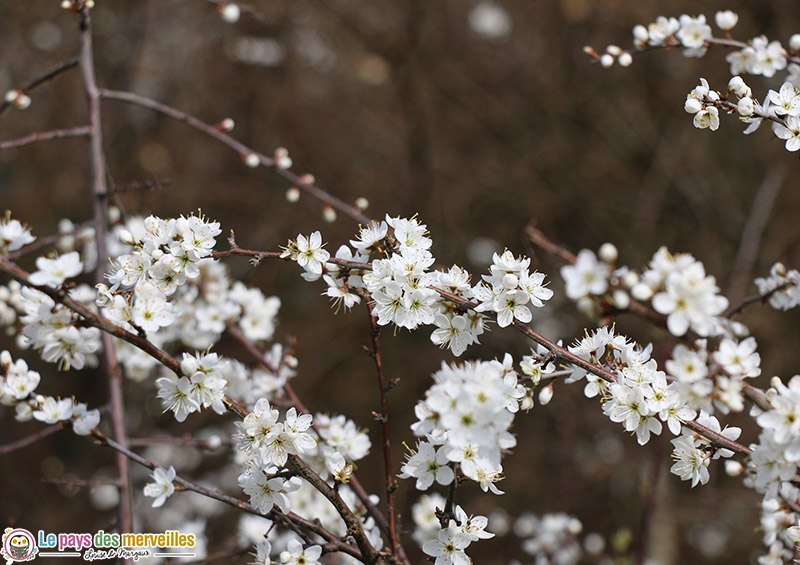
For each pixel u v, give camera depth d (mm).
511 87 7793
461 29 7938
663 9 7125
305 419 2014
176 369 1991
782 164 6348
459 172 7688
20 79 7113
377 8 7656
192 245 2012
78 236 3848
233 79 7781
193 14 7574
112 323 1971
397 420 6875
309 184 3623
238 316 3559
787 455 1697
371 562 2094
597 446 6426
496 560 5930
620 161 7602
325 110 8070
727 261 6773
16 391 2371
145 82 7434
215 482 5707
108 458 6484
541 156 7543
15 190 7227
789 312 6391
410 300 1996
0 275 4559
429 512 3447
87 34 3512
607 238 7270
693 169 7199
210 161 7504
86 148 7062
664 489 5773
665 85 7328
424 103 7629
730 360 1702
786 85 2271
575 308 6340
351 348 7109
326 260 2104
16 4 7180
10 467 6582
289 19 7707
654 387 1917
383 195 7730
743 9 6863
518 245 7266
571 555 4086
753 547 5699
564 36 7711
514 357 6324
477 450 1794
